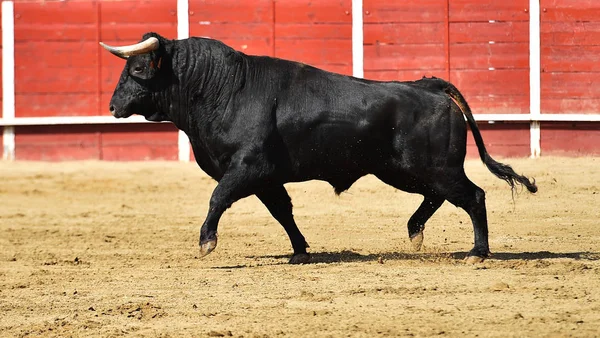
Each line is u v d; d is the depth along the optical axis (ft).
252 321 32.94
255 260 45.96
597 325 31.17
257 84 42.78
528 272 40.04
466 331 30.91
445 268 41.60
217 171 43.91
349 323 32.22
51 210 65.57
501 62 79.77
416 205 64.13
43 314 34.86
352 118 42.42
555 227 54.49
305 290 37.55
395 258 44.98
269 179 42.52
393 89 42.91
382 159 43.06
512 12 79.71
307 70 43.34
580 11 79.10
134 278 41.34
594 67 79.05
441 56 80.33
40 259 47.52
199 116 43.19
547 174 71.20
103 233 56.65
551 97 79.41
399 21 80.69
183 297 37.01
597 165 74.28
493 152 79.77
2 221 61.62
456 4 80.23
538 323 31.55
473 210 42.98
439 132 42.52
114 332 31.99
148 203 67.62
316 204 65.36
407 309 33.91
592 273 39.55
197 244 52.11
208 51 43.34
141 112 44.04
